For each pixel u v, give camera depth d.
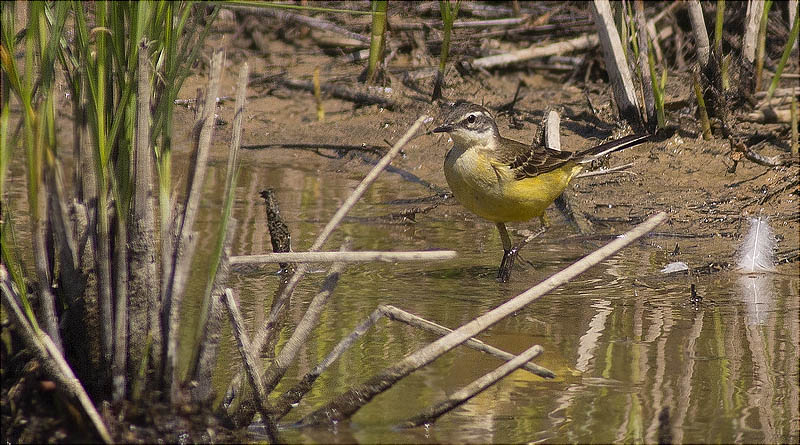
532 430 7.77
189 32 7.46
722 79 16.81
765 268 12.05
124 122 7.44
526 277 12.05
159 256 8.79
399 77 20.59
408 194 16.11
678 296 11.12
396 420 8.00
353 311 10.71
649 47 17.53
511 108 18.83
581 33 21.88
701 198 15.02
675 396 8.32
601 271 12.17
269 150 18.45
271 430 7.74
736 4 19.44
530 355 7.64
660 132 17.06
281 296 8.04
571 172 13.24
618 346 9.55
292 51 21.86
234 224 7.59
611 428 7.75
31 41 6.97
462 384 8.71
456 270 12.39
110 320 7.55
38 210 7.31
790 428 7.64
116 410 7.54
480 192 12.39
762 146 16.52
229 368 8.92
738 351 9.32
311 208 15.17
